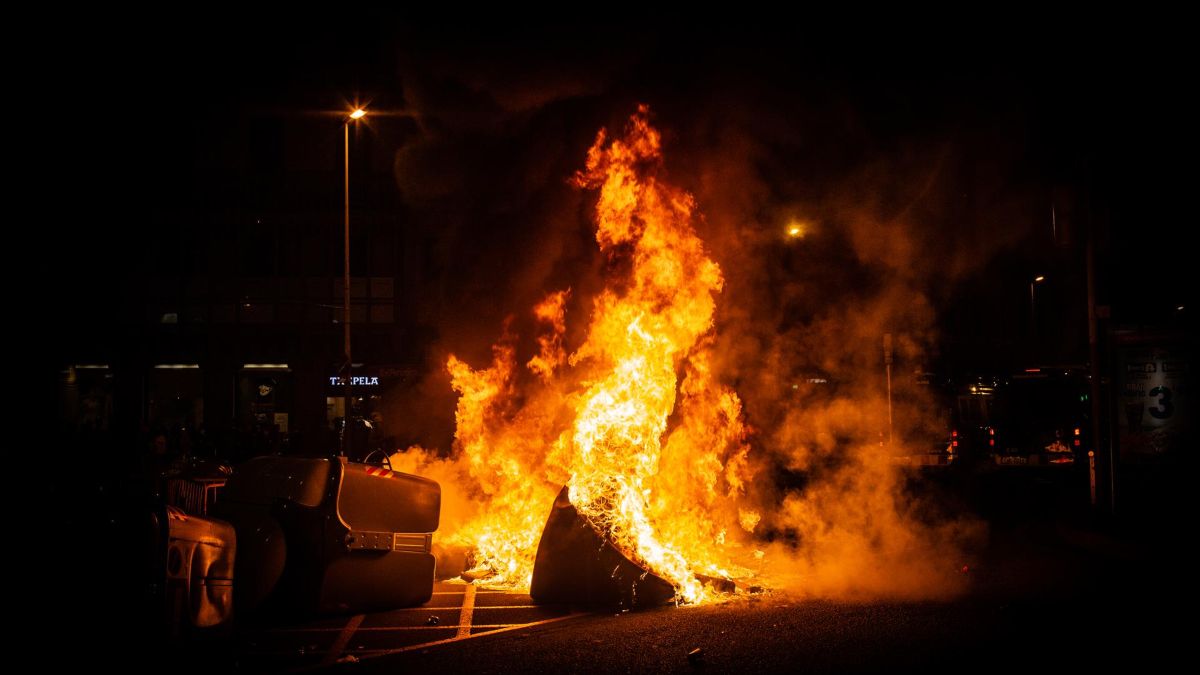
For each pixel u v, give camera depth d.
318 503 8.23
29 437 31.64
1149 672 6.02
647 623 7.75
